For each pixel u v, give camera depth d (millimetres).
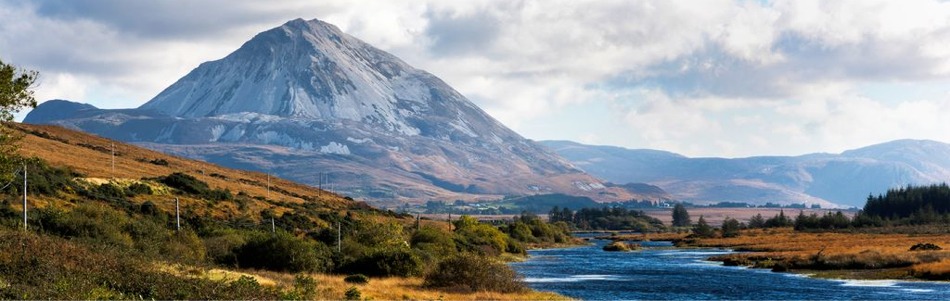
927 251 109625
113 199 106250
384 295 56719
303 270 73312
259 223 118750
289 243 74125
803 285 82438
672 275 97312
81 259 41375
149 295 38938
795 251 138125
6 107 46969
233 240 77875
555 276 95875
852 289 77688
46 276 37250
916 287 78875
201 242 74562
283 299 42594
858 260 102625
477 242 140500
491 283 64188
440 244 113875
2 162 47812
